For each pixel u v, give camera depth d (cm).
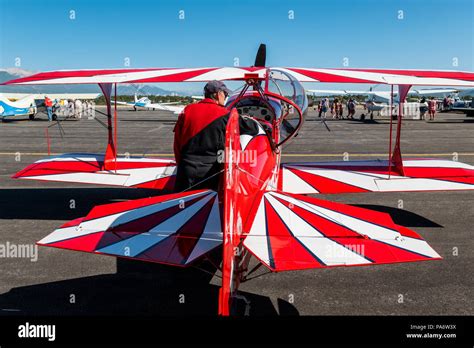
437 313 345
